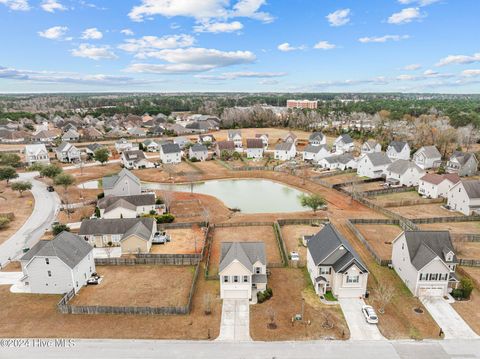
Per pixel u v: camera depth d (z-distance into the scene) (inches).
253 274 1689.2
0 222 2427.4
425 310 1523.1
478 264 1867.6
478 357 1245.7
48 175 3587.6
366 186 3432.6
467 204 2608.3
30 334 1364.4
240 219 2632.9
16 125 7470.5
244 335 1358.3
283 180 3779.5
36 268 1627.7
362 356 1246.3
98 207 2586.1
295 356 1246.9
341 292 1612.9
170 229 2415.1
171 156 4542.3
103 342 1317.7
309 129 7012.8
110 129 7165.4
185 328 1401.3
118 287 1720.0
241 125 7593.5
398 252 1815.9
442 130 4803.2
